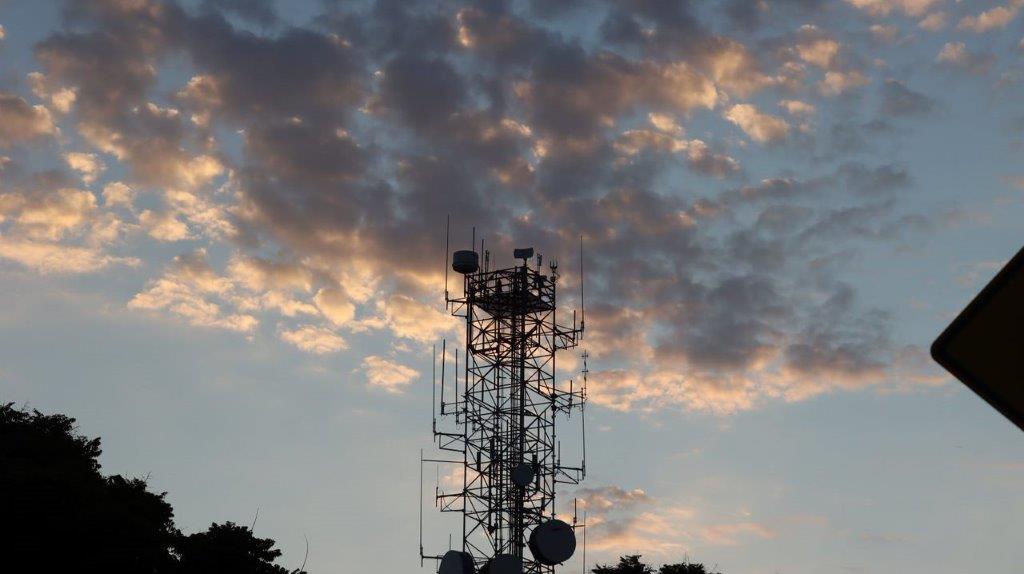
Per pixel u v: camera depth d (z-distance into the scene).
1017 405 6.14
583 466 44.91
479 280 46.50
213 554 52.41
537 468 44.06
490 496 43.75
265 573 53.81
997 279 6.24
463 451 44.66
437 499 44.25
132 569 49.25
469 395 45.31
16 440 60.50
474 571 42.28
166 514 56.91
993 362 6.20
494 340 45.84
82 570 47.41
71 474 51.03
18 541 46.66
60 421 66.06
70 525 47.53
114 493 55.53
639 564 59.31
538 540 40.78
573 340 46.31
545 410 45.16
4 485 47.72
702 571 58.69
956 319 6.30
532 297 46.00
